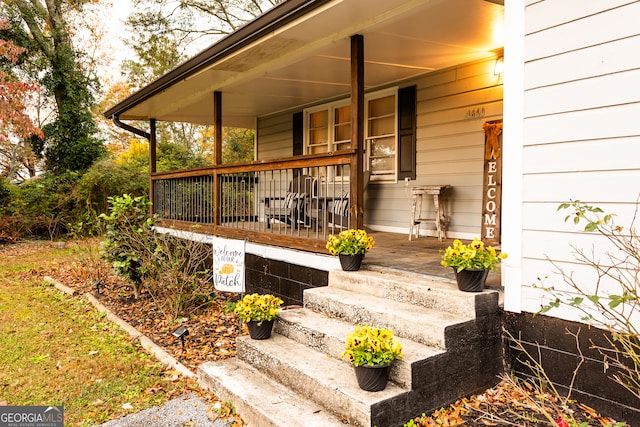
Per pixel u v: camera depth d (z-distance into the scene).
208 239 6.11
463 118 5.64
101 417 2.82
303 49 4.89
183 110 9.05
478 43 4.81
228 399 2.91
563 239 2.65
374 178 7.00
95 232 9.16
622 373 2.42
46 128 14.91
